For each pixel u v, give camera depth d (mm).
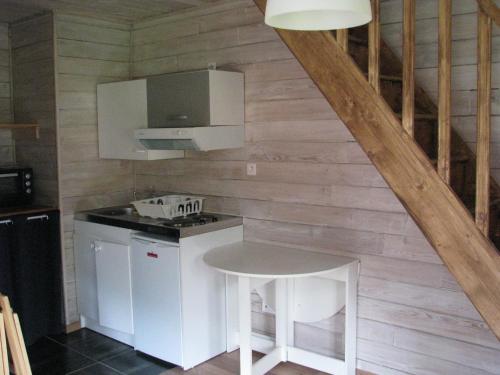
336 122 3256
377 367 3240
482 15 2125
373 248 3180
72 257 4176
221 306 3645
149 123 3863
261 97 3607
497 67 2754
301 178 3455
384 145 2506
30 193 4227
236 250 3475
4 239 3781
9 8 3854
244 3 3639
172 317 3443
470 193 2836
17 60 4312
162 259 3453
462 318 2889
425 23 2975
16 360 2004
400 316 3115
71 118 4082
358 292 3271
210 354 3604
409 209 2453
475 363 2865
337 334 3422
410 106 2408
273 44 3506
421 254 2998
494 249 2229
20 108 4348
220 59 3824
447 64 2266
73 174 4133
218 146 3523
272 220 3633
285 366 3469
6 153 4441
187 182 4145
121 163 4457
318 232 3408
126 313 3783
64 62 4012
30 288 3951
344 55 2617
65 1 3658
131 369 3494
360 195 3201
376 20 2482
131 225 3668
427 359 3035
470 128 2863
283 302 3477
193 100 3553
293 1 1700
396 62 3090
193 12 3941
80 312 4199
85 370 3480
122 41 4395
